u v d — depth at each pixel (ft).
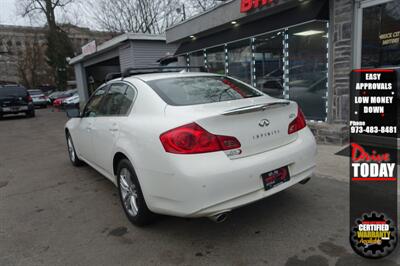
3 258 8.67
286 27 20.84
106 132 11.51
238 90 11.13
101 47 51.21
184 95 9.87
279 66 23.20
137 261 8.18
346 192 11.56
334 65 18.51
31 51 146.10
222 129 8.03
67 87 116.06
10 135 34.42
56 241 9.48
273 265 7.63
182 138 7.82
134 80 11.09
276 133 9.03
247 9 22.93
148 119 9.19
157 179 8.36
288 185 9.01
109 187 14.24
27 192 14.17
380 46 16.58
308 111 21.30
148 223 9.95
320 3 18.79
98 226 10.32
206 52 31.35
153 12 87.40
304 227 9.33
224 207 7.86
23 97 54.90
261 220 9.95
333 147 17.51
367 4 16.71
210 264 7.84
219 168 7.72
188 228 9.77
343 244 8.31
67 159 20.38
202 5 75.15
